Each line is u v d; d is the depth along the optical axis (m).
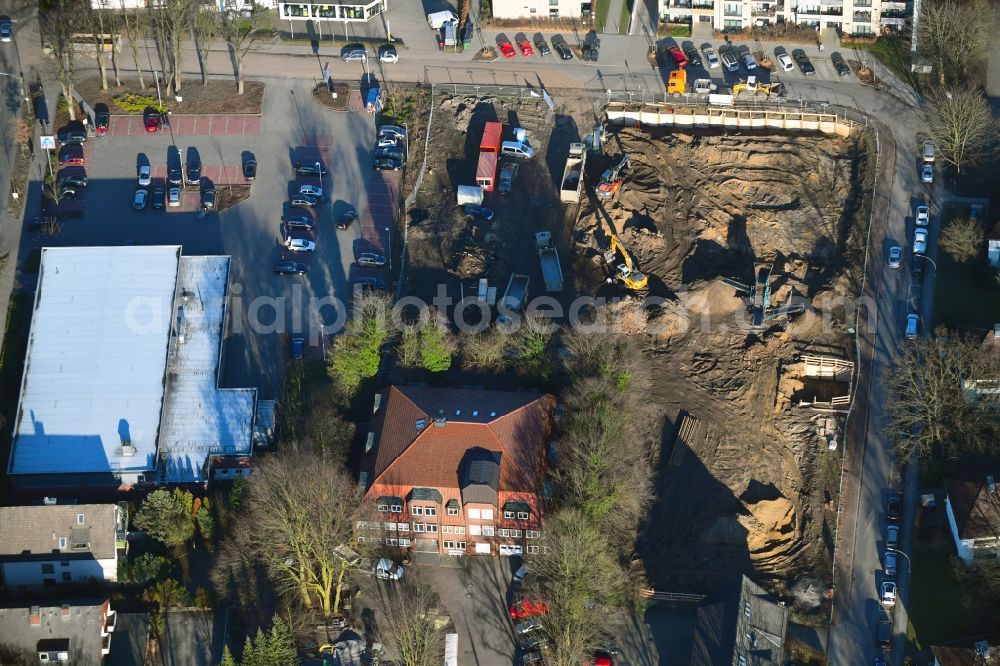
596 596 164.50
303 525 161.38
